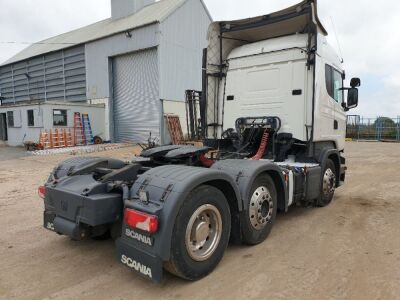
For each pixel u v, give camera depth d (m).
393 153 17.17
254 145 6.12
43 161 14.05
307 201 5.64
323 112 5.85
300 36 5.83
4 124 24.28
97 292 3.17
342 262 3.71
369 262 3.71
